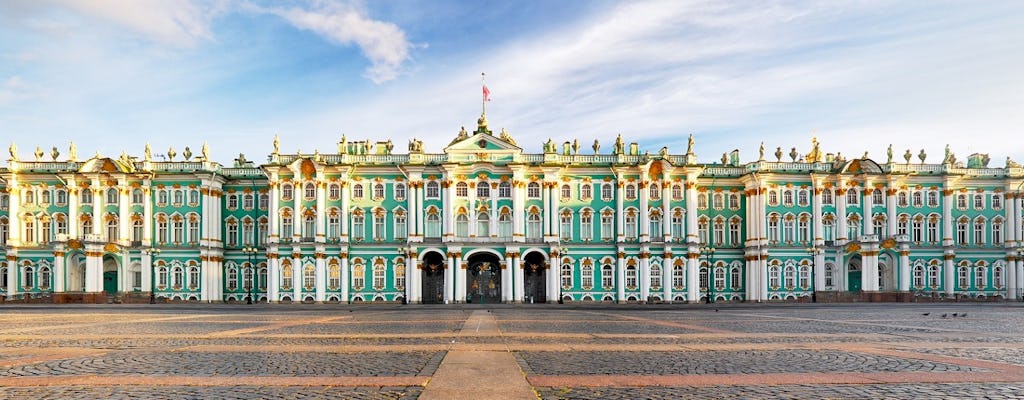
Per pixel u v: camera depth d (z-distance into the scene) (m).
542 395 16.53
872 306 74.88
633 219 94.88
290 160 93.75
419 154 93.19
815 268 95.19
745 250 97.19
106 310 64.19
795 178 96.38
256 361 22.22
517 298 91.25
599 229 94.56
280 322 43.50
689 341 28.95
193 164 93.88
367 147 95.31
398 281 92.69
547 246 92.62
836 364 21.50
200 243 92.31
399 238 92.94
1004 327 38.44
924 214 97.31
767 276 94.81
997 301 92.00
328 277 92.06
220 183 95.19
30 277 92.44
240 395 16.52
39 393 16.73
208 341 29.16
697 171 94.69
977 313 56.22
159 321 44.50
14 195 92.62
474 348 25.89
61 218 93.19
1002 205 99.31
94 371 20.12
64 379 18.55
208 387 17.48
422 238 91.56
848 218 95.56
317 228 91.38
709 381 18.27
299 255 91.50
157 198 93.50
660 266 94.31
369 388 17.31
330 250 92.19
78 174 91.75
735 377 18.89
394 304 86.88
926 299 92.75
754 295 95.12
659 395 16.53
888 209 96.00
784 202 96.25
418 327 38.12
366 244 92.38
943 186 97.50
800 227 96.25
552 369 20.39
